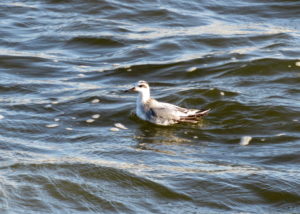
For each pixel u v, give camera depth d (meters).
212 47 24.67
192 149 16.27
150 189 13.89
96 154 15.72
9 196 13.51
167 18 27.86
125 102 19.47
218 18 28.12
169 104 18.06
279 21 27.81
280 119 17.81
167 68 22.36
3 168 14.64
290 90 19.88
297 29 26.62
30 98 19.77
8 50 24.23
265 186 13.95
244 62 22.19
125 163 15.16
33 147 16.16
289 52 23.45
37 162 15.03
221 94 19.45
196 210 13.09
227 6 29.50
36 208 13.18
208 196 13.62
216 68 22.05
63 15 27.97
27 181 14.12
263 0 29.98
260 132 17.23
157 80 21.47
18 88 20.59
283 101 18.86
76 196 13.68
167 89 20.30
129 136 17.12
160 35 25.86
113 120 18.25
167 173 14.60
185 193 13.70
